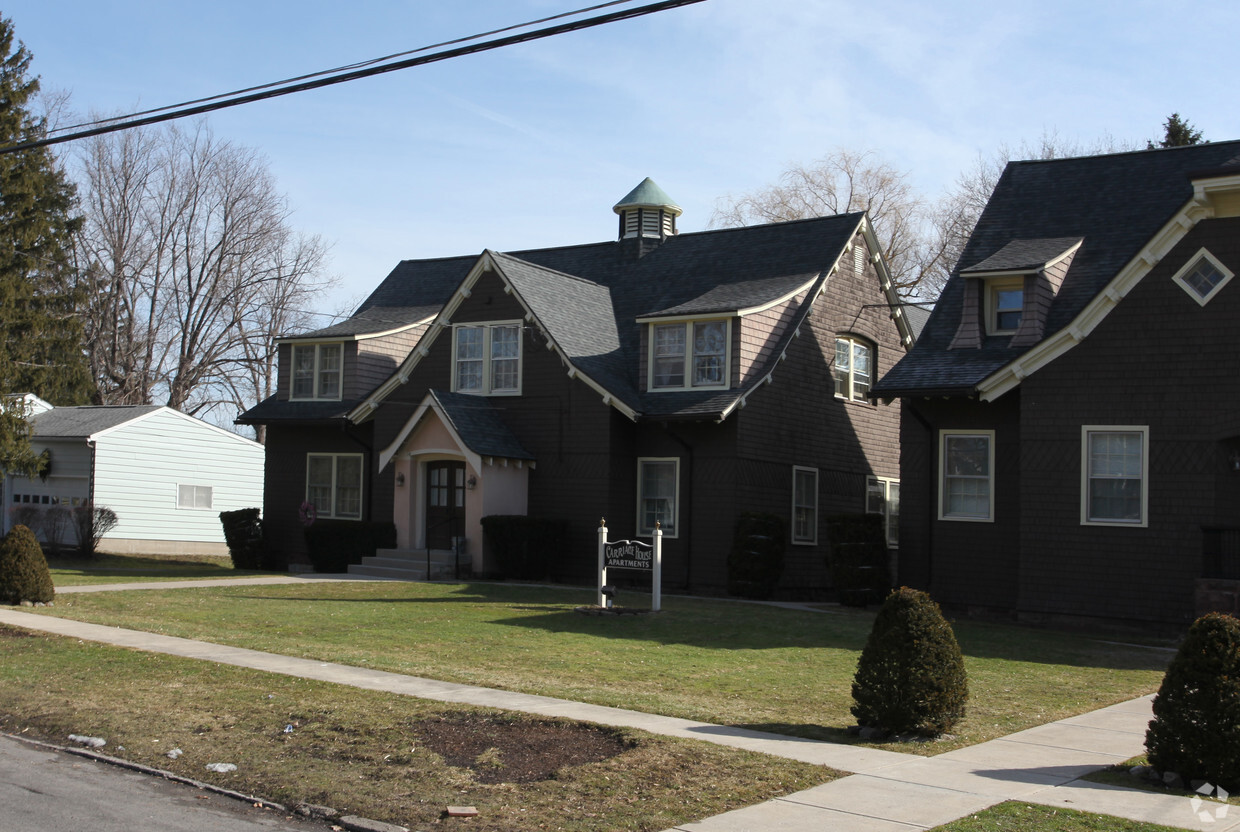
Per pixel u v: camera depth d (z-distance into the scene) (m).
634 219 32.16
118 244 49.62
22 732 10.91
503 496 26.14
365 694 12.23
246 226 52.41
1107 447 19.97
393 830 7.95
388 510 28.73
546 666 14.45
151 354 50.78
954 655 10.84
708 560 25.14
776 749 10.10
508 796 8.65
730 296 27.14
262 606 19.84
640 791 8.73
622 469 26.06
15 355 33.62
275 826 8.13
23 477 38.12
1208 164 23.25
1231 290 18.95
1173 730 9.10
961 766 9.65
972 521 21.83
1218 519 18.94
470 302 27.92
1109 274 21.92
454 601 21.00
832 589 28.53
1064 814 8.16
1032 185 24.89
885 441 31.36
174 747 10.20
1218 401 18.97
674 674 14.12
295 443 31.47
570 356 25.98
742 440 25.16
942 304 23.59
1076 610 19.92
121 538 37.53
